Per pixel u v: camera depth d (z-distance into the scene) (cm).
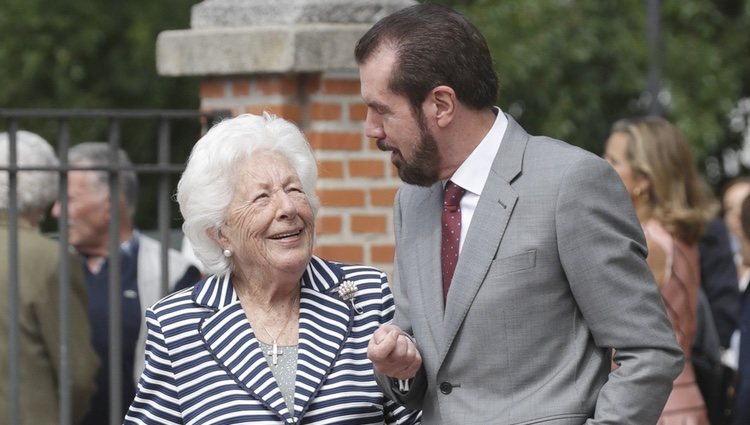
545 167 768
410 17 775
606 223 754
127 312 1263
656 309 757
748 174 3184
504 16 2666
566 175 757
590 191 755
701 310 1238
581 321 768
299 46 1244
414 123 767
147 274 1285
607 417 741
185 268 1300
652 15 1916
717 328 1523
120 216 1315
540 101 2742
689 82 2867
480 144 783
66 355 1139
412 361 764
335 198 1277
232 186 837
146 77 2983
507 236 765
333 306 858
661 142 1194
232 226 837
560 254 754
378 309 862
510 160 777
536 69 2695
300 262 831
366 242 1289
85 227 1310
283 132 850
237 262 857
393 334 762
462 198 792
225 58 1284
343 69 1277
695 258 1201
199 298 852
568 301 764
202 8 1330
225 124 851
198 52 1307
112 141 1149
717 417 1231
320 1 1273
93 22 2950
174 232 1566
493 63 788
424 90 762
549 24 2677
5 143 1191
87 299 1184
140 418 834
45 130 2944
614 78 2825
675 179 1187
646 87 2834
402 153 778
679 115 2797
